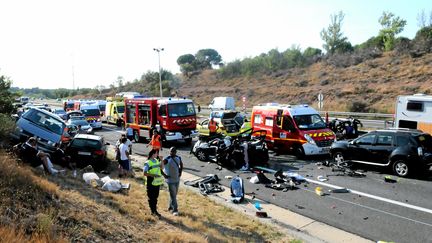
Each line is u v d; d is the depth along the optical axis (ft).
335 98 157.48
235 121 77.97
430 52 174.81
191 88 262.88
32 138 39.50
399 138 48.19
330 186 43.88
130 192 37.50
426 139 47.42
